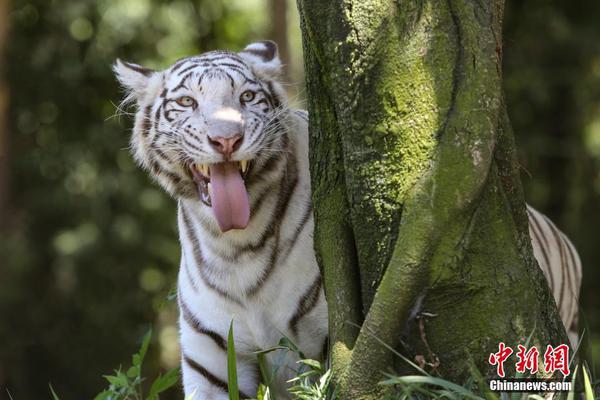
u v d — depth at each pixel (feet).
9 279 64.23
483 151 18.76
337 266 20.93
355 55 19.77
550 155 64.69
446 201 18.83
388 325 19.07
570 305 33.12
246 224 23.16
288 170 24.50
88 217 65.46
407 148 19.43
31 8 67.46
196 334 24.94
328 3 20.08
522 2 63.31
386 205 19.74
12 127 68.08
